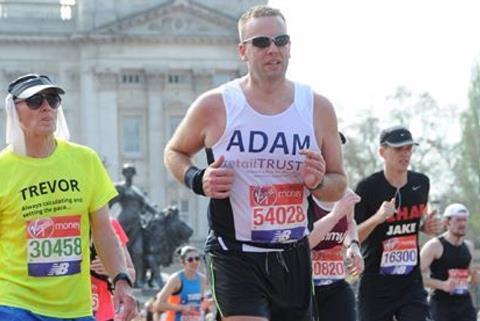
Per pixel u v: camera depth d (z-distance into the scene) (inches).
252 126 571.8
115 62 6756.9
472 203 6535.4
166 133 6811.0
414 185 858.1
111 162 6722.4
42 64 6742.1
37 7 6737.2
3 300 593.0
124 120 6791.3
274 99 574.9
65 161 606.9
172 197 6776.6
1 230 601.3
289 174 575.2
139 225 3019.2
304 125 575.8
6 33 6678.2
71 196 603.8
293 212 577.3
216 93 578.2
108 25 6722.4
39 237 599.2
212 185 561.9
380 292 860.6
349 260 836.6
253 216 573.6
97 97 6756.9
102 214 617.3
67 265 602.5
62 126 632.4
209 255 583.5
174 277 1349.7
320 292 816.3
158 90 6801.2
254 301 572.4
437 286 1089.4
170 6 6752.0
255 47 565.0
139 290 2970.0
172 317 1357.0
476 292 1854.1
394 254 856.9
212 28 6835.6
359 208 860.6
